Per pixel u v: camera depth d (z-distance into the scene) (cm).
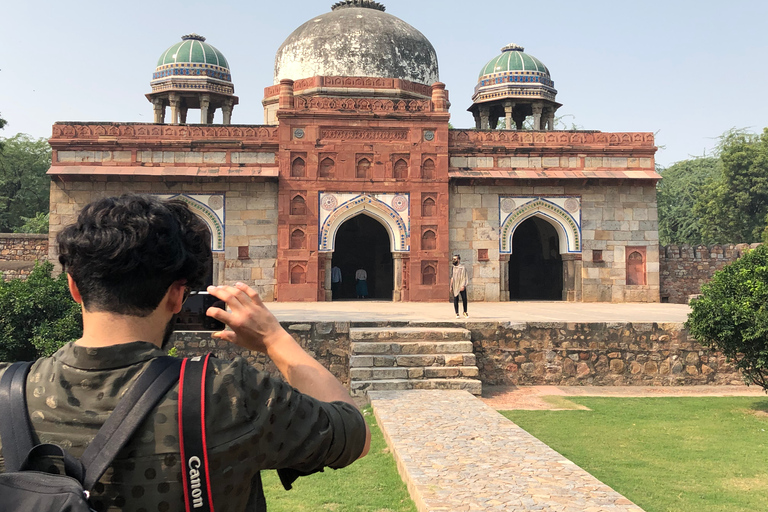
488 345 756
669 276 1405
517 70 1589
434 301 1287
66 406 81
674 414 588
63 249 90
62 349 89
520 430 447
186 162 1265
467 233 1313
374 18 1563
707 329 614
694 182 2683
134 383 83
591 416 578
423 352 711
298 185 1275
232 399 84
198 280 100
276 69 1599
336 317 848
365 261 1650
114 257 85
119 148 1252
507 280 1321
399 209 1297
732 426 538
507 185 1322
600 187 1332
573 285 1317
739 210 2178
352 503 338
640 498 349
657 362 764
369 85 1416
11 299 641
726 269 650
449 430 448
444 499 292
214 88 1524
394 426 462
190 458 79
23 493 72
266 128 1288
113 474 78
